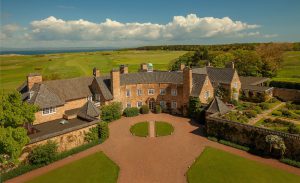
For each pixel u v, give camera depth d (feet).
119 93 220.23
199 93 211.41
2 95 122.11
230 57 378.73
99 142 160.04
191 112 212.84
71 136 148.87
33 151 130.31
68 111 196.54
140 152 147.33
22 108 121.90
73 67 491.31
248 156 138.51
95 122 162.09
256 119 189.37
